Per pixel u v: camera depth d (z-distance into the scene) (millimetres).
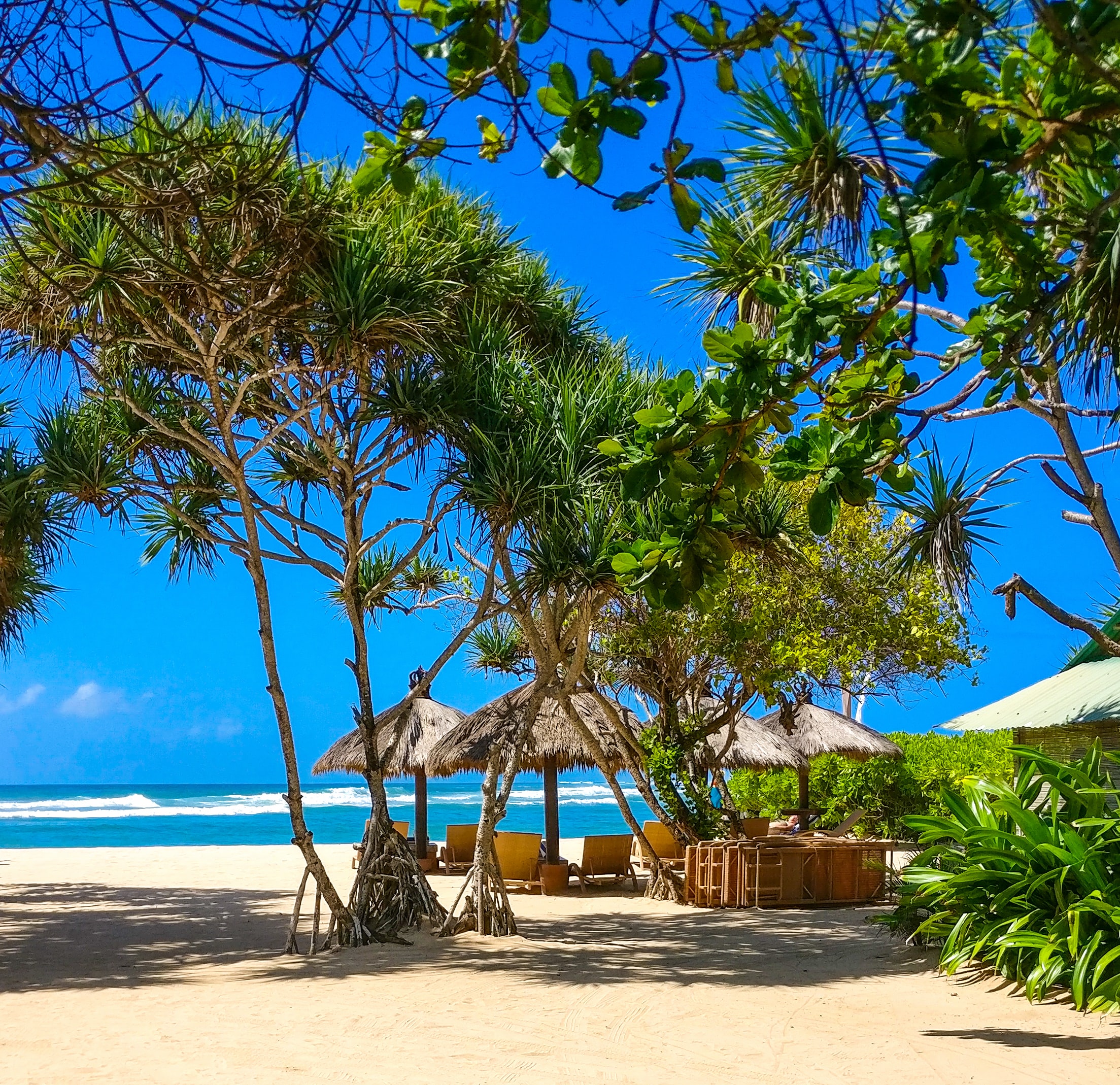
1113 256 4051
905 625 14469
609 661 16234
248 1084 6000
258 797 93562
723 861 14773
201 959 10586
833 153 4160
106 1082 6066
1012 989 8203
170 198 4055
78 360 10367
